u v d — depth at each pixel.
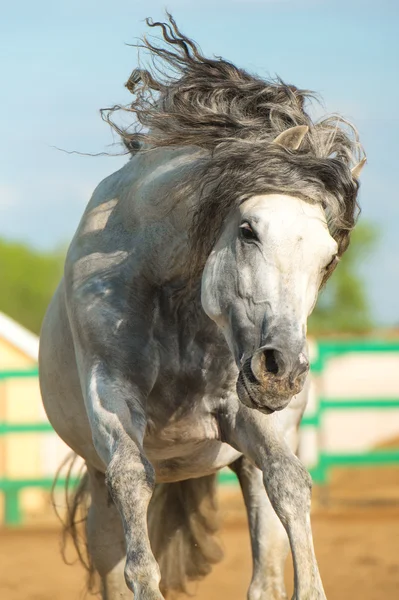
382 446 31.48
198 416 7.66
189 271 7.02
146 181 7.55
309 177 6.32
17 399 23.36
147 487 6.56
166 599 9.83
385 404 20.62
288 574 14.04
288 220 6.15
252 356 6.05
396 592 12.63
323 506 21.16
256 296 6.16
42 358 8.84
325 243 6.15
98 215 7.92
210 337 7.43
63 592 13.28
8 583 13.91
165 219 7.30
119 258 7.58
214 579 13.82
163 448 7.92
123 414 6.93
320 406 20.91
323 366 20.88
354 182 7.00
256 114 7.13
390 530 17.83
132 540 6.36
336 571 14.14
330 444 31.55
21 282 79.12
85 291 7.57
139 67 7.87
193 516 9.49
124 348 7.33
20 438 23.41
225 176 6.51
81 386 7.67
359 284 65.44
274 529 8.17
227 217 6.58
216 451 8.13
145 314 7.44
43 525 20.34
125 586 8.77
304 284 6.12
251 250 6.25
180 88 7.33
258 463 7.10
